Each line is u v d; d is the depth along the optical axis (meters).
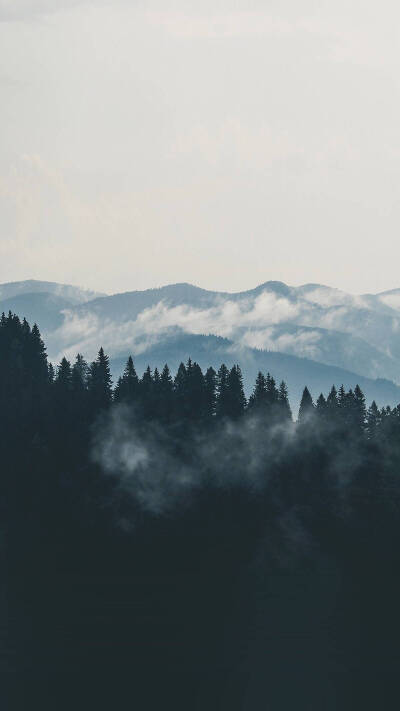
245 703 190.12
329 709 188.75
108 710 187.38
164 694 192.88
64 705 190.25
